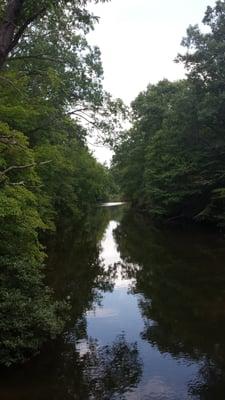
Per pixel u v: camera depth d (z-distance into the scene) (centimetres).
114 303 1362
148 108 4456
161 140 3938
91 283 1628
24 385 805
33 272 1068
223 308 1243
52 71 1688
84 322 1178
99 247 2589
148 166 4253
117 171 6375
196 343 1005
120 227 3853
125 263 2020
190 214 3747
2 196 1010
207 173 3209
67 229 3791
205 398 755
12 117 1503
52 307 999
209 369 869
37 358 920
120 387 796
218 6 2920
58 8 981
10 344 832
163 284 1567
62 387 795
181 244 2498
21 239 1133
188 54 3005
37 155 1714
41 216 1897
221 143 2930
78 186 4403
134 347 996
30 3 897
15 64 1839
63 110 2172
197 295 1391
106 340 1041
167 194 3566
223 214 2969
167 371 866
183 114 3144
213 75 2944
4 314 880
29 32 1917
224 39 2952
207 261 1911
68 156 2734
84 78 2236
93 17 1061
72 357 933
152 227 3678
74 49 2181
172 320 1174
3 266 1012
